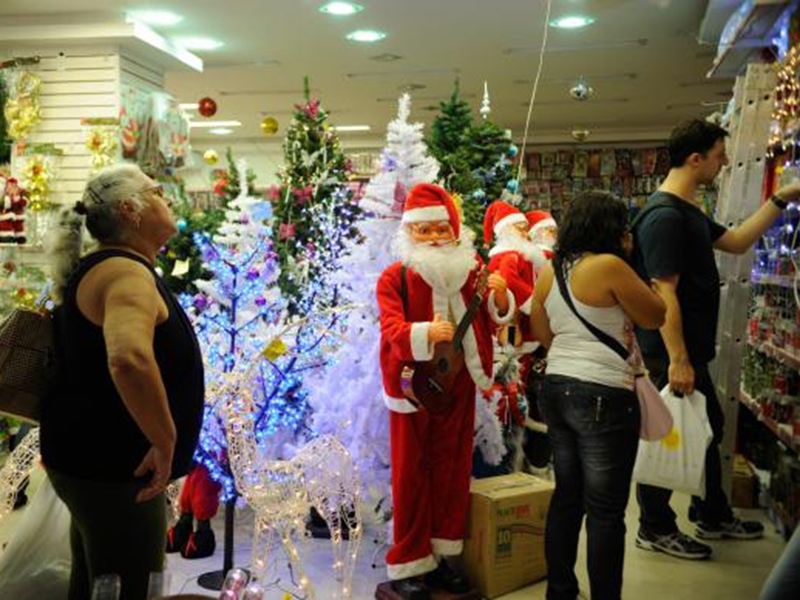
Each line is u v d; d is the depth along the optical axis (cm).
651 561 354
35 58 565
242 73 743
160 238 209
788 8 386
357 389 344
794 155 391
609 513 262
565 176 1125
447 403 296
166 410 183
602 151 1118
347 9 539
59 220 219
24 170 554
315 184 424
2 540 350
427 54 670
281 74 749
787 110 397
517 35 609
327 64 707
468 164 439
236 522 404
